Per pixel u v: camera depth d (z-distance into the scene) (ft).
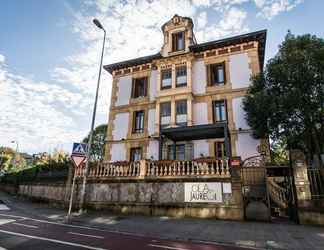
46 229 29.66
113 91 80.12
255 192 49.03
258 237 26.40
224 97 64.64
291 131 49.80
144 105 73.41
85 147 41.81
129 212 43.55
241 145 58.90
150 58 75.97
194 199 40.45
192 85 68.74
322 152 50.31
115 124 75.92
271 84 52.49
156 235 27.91
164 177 43.45
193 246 23.24
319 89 45.37
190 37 73.31
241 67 65.41
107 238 25.61
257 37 65.77
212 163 41.47
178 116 66.64
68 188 52.34
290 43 51.11
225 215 38.11
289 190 41.50
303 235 27.35
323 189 36.01
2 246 21.01
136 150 70.69
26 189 77.30
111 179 47.16
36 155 188.34
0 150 188.55
